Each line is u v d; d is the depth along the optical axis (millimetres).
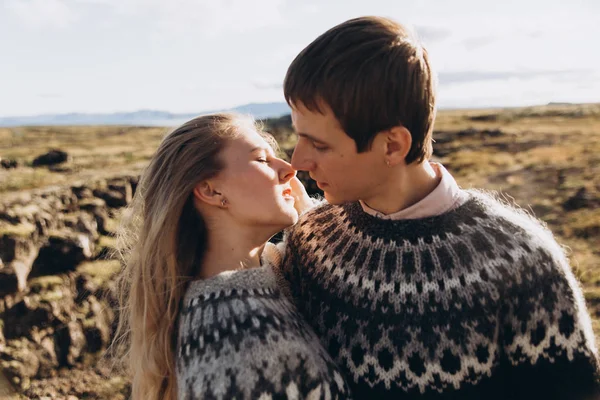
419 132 1528
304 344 1513
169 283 1645
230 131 1665
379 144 1518
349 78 1437
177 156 1651
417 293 1579
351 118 1467
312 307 1790
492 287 1534
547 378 1552
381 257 1646
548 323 1535
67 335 8766
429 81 1506
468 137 36312
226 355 1422
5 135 59469
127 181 14898
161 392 1702
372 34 1455
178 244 1655
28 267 9617
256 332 1446
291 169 1720
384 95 1445
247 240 1683
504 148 30734
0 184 13695
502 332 1567
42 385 8195
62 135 60969
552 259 1573
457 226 1597
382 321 1607
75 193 13188
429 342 1552
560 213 15422
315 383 1468
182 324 1564
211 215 1674
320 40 1491
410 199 1655
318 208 1938
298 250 1918
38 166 18641
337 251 1759
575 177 19828
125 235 1881
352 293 1677
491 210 1643
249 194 1633
